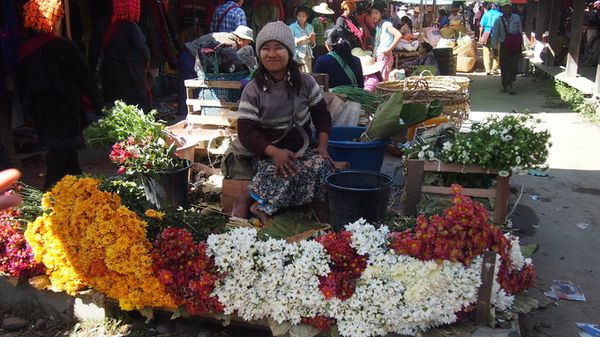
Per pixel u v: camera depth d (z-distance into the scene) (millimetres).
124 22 6340
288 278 2809
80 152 6828
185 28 9445
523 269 3014
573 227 4590
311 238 3266
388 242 2850
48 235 3148
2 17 5340
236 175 4031
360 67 6535
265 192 3506
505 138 3621
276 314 2850
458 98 6176
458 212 2711
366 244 2807
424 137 4289
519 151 3566
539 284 3643
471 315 2859
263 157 3670
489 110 10094
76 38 7613
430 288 2730
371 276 2801
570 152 6898
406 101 6121
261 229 3328
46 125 4805
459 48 16359
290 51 3469
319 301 2787
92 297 3221
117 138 4121
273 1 10812
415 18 20875
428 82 7176
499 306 2834
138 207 3250
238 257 2826
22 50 4648
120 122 4145
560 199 5246
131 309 3066
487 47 15617
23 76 4715
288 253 2850
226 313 2904
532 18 19484
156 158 4035
